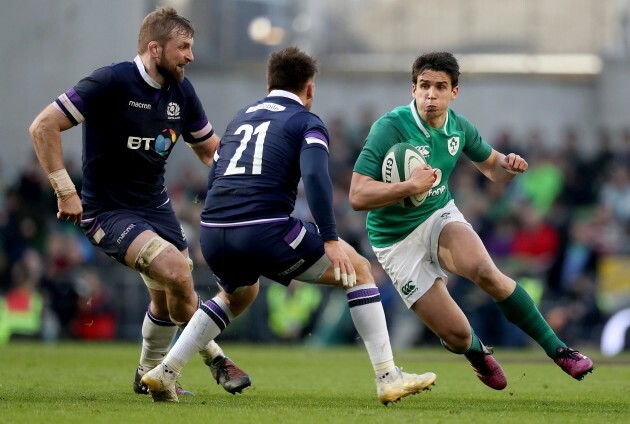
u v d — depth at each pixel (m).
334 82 81.31
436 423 18.70
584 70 81.69
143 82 23.69
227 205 21.47
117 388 26.05
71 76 73.75
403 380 21.48
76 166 65.81
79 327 58.12
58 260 58.38
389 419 19.14
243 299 22.47
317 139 21.12
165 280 22.62
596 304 56.84
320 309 57.06
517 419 19.53
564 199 66.94
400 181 23.52
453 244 23.89
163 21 23.66
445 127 24.31
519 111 79.88
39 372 31.31
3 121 73.56
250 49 82.69
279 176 21.39
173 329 24.45
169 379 22.03
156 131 24.03
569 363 23.47
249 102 79.75
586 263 58.38
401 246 24.50
